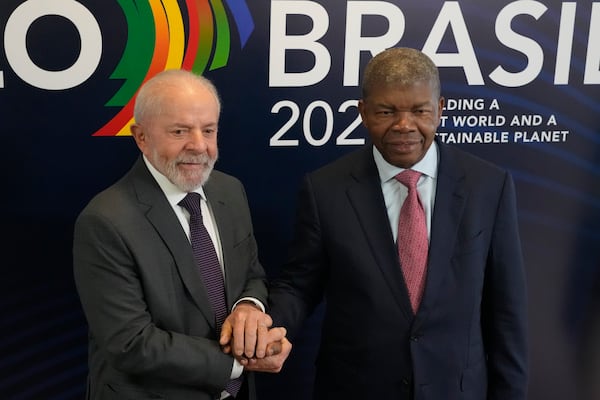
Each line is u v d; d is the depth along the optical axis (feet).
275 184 6.64
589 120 6.93
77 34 5.99
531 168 6.97
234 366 4.73
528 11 6.57
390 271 4.69
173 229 4.62
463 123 6.74
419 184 4.83
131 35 6.07
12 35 5.90
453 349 4.75
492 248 4.79
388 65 4.40
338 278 4.89
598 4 6.65
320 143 6.59
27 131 6.12
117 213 4.44
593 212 7.16
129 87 6.18
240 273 5.09
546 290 7.26
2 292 6.45
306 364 7.13
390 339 4.71
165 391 4.66
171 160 4.47
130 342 4.37
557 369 7.48
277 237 6.79
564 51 6.72
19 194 6.25
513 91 6.73
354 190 4.84
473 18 6.50
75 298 6.59
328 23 6.31
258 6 6.19
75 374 6.75
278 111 6.46
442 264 4.65
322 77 6.42
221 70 6.27
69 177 6.29
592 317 7.39
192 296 4.64
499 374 5.05
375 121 4.50
